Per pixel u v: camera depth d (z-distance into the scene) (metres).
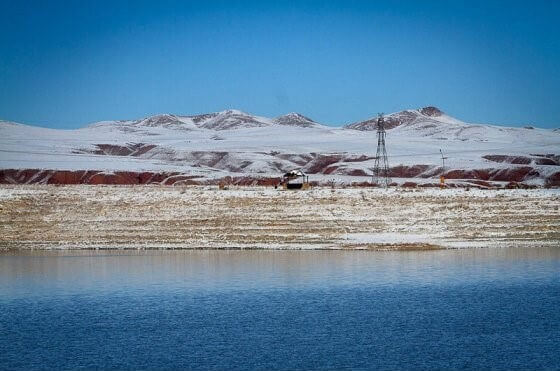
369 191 192.38
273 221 176.50
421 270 132.38
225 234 170.75
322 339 90.00
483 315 100.25
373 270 132.75
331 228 172.00
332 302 108.56
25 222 181.50
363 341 88.88
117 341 90.00
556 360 81.19
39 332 94.31
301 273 131.00
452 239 163.88
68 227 178.50
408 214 177.12
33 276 132.62
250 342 89.00
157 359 82.94
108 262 147.25
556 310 102.62
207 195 192.00
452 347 86.19
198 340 90.00
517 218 172.88
